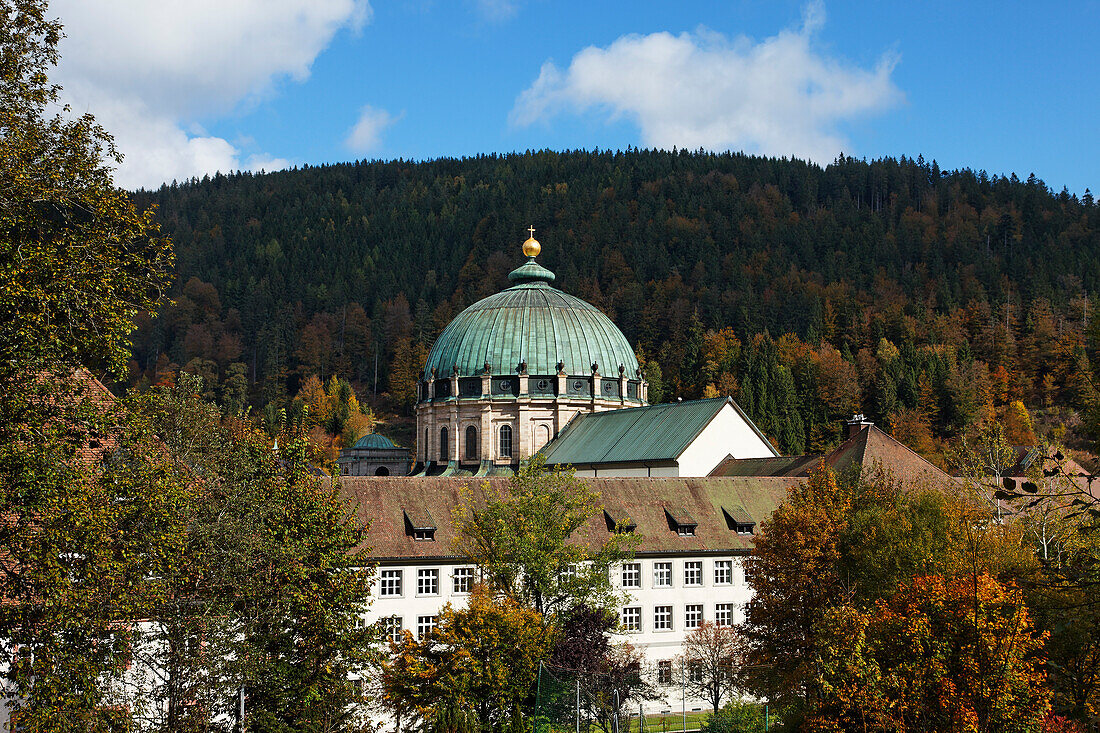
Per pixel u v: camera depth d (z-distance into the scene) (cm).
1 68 3225
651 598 6862
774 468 8462
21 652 2900
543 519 5303
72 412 3047
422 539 6397
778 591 4972
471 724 4769
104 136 3400
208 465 4066
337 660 3969
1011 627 3158
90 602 2919
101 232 3216
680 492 7362
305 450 4150
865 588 4666
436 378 12638
